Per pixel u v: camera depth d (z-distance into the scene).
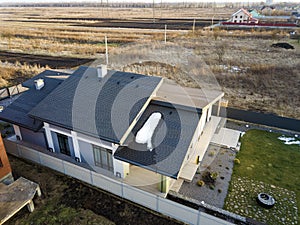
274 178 14.22
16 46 51.09
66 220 11.44
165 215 11.62
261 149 16.95
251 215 11.77
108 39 54.16
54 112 14.68
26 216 11.62
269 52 40.81
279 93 26.47
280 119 19.38
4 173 12.76
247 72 32.53
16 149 15.66
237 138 17.77
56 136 15.30
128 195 12.38
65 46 50.09
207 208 11.91
